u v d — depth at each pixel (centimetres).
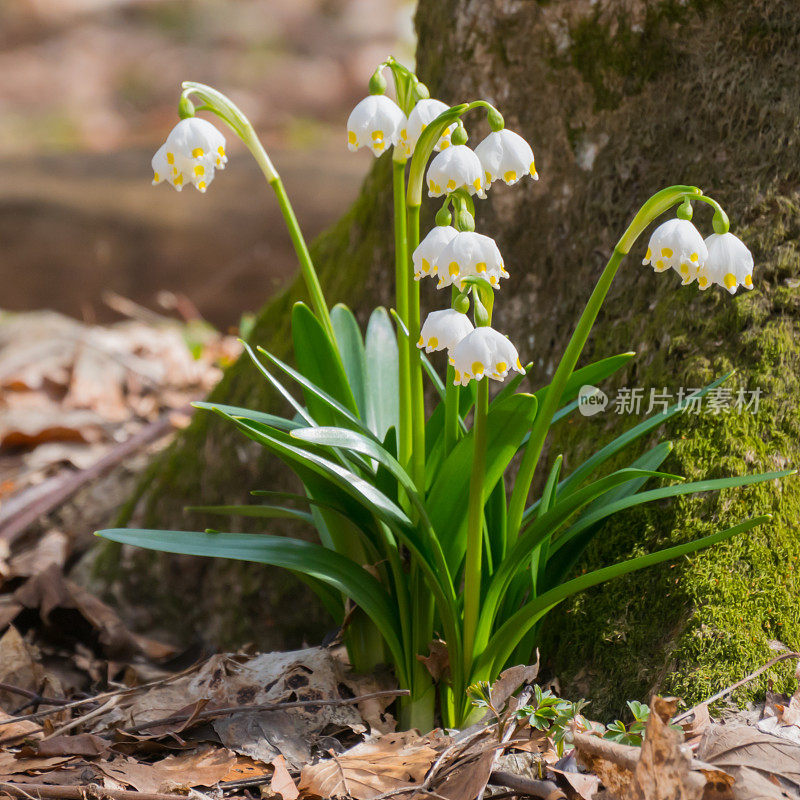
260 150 116
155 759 117
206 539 118
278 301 143
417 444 117
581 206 128
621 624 119
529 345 130
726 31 124
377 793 113
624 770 111
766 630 117
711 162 125
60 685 127
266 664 123
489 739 115
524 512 121
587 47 127
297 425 117
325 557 119
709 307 123
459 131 111
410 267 115
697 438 121
